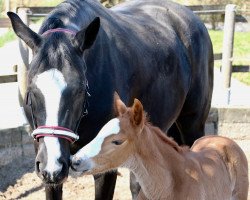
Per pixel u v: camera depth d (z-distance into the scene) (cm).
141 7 556
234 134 778
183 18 556
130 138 366
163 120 504
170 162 393
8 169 668
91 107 413
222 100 812
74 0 439
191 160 411
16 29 388
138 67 462
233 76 1083
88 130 418
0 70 1109
